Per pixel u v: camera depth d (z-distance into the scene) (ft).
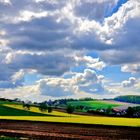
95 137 147.64
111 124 210.18
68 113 451.94
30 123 231.91
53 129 187.62
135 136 148.87
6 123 232.94
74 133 164.55
